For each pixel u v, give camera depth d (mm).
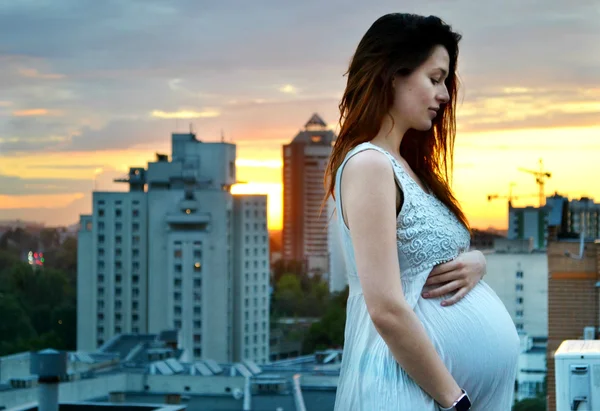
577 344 3949
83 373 46219
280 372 44094
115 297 109750
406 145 3299
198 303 109312
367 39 3072
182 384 44188
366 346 3012
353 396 3025
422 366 2863
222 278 109312
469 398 3051
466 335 3035
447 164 3311
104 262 109875
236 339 111938
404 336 2852
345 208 2943
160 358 59969
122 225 110000
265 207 113500
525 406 36219
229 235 111000
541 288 54562
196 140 111188
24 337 96312
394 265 2885
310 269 164500
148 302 109562
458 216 3148
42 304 108188
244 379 43219
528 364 38344
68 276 110812
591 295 26891
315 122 180375
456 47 3131
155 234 109562
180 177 109125
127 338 63906
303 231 174750
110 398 42594
